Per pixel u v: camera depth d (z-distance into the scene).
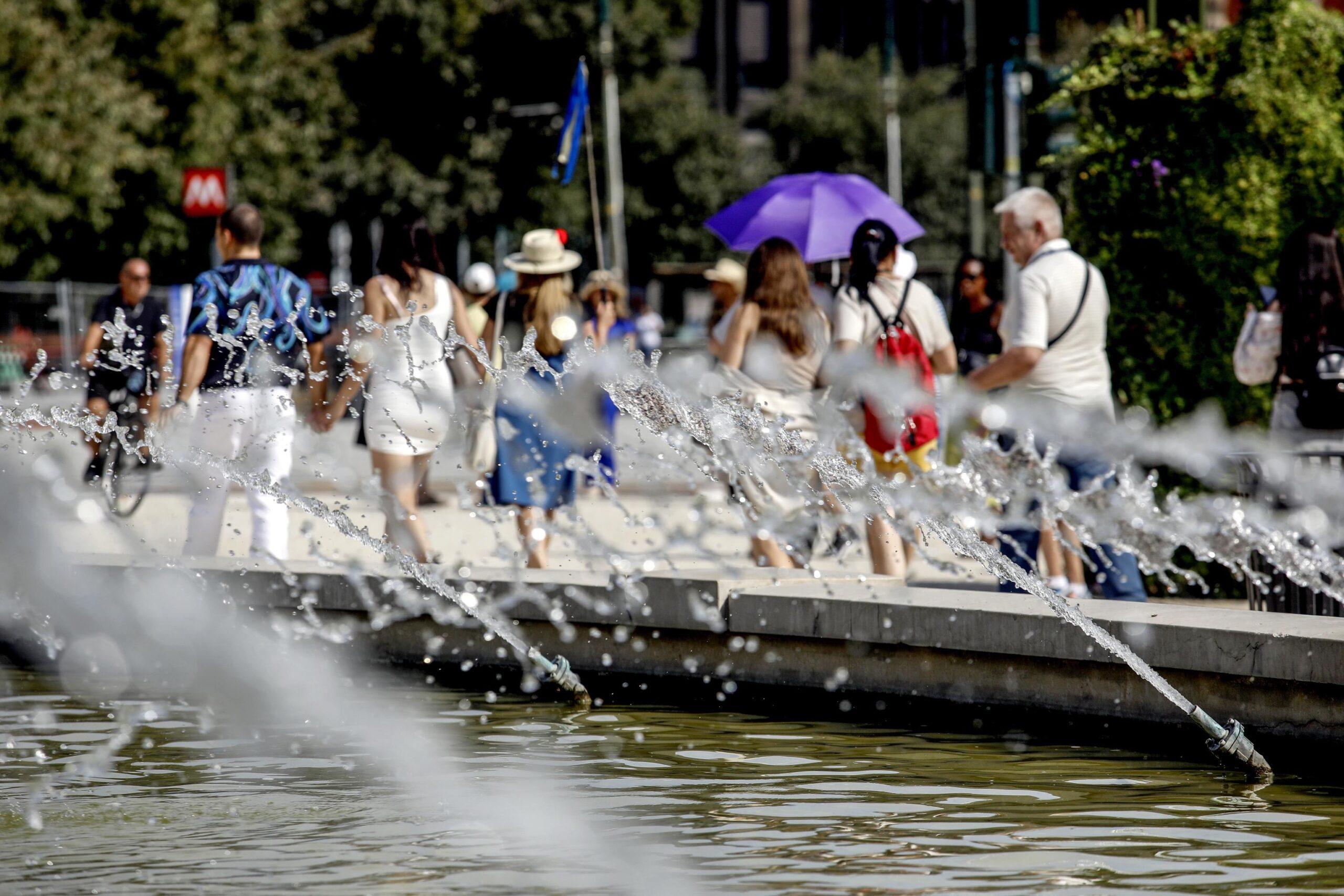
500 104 141.12
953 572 23.03
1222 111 30.98
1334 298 25.31
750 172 190.25
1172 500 27.12
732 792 16.75
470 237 142.50
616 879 13.80
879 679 21.11
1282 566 22.08
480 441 29.92
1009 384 26.72
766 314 27.31
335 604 24.27
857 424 26.91
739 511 25.84
